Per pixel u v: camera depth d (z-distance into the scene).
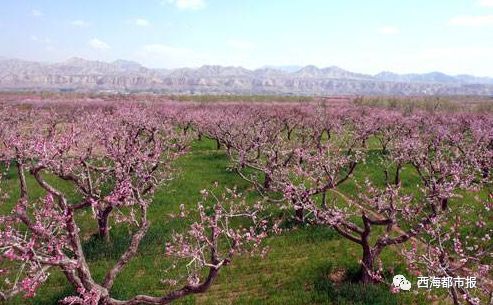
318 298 13.88
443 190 14.73
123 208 21.94
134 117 35.19
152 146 24.12
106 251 16.95
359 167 33.31
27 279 8.99
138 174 16.34
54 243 9.76
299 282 15.15
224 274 15.76
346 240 18.78
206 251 17.20
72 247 10.35
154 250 17.41
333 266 16.33
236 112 57.84
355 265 16.14
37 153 15.62
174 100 107.44
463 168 19.50
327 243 18.55
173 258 16.67
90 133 24.30
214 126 42.25
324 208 16.80
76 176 16.30
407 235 13.93
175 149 36.44
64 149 16.28
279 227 19.91
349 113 62.25
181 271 15.72
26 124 39.03
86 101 88.44
